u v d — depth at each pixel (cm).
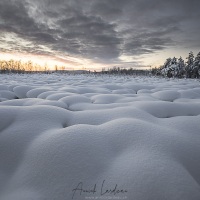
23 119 278
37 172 175
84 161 179
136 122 256
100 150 197
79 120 310
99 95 612
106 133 230
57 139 210
